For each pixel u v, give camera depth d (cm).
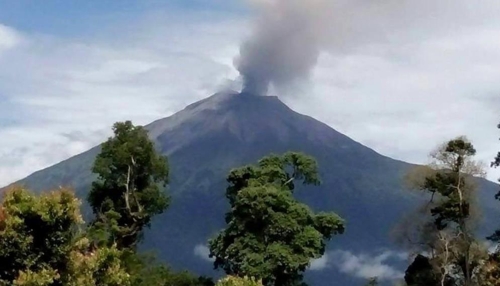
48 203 2255
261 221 5422
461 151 5797
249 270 5184
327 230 5678
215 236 5875
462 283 5706
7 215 2209
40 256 2238
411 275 5869
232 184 5872
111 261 2506
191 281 5872
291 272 5341
